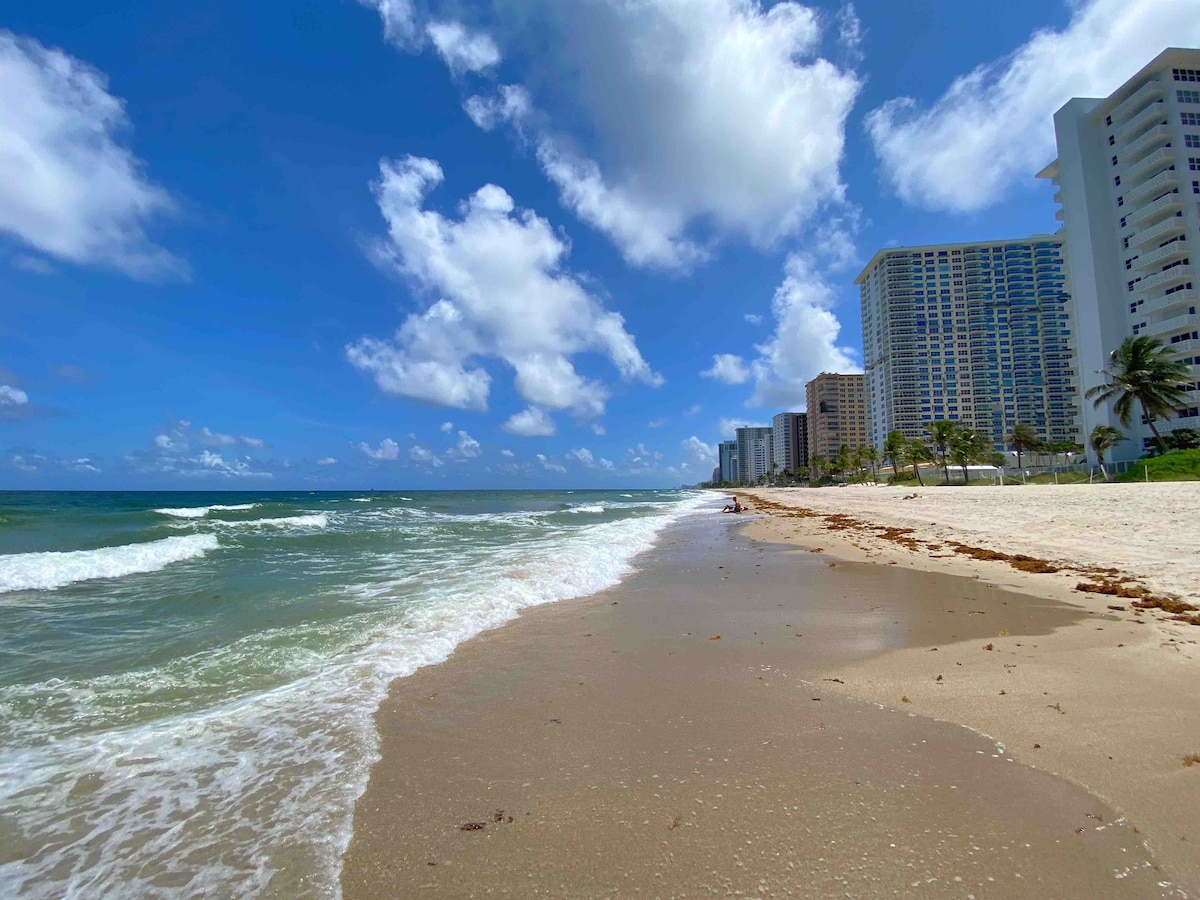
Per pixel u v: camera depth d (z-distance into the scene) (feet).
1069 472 182.60
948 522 65.72
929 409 384.88
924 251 391.24
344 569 38.17
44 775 11.44
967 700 14.98
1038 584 30.78
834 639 21.53
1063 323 375.45
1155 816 9.62
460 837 9.61
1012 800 10.28
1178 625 21.49
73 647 20.20
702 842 9.31
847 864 8.67
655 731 13.64
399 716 14.56
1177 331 157.89
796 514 103.19
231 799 10.71
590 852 9.14
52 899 8.04
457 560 42.73
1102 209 178.70
